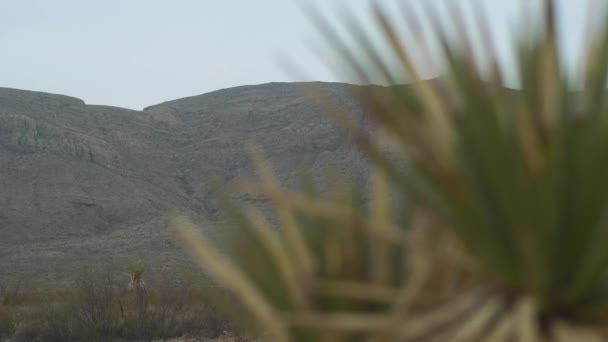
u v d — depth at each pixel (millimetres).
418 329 2066
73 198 136750
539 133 2043
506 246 2115
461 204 2127
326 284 2395
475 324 2041
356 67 2102
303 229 2602
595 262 2049
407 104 2125
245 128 164875
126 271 79000
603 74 2039
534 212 2059
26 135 148875
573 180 2033
